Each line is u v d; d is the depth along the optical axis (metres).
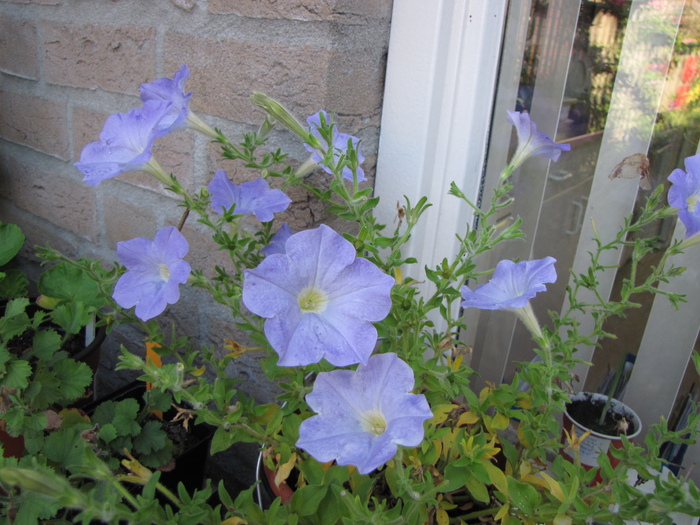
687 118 0.45
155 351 0.46
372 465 0.26
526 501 0.34
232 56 0.48
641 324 0.52
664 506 0.29
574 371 0.56
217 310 0.56
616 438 0.47
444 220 0.50
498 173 0.53
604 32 0.46
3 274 0.51
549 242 0.54
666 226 0.48
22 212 0.77
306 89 0.44
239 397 0.41
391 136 0.49
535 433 0.38
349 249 0.31
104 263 0.67
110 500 0.27
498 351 0.57
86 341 0.56
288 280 0.30
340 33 0.43
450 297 0.41
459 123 0.47
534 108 0.51
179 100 0.40
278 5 0.44
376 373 0.30
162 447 0.47
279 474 0.37
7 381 0.43
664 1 0.44
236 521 0.33
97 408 0.49
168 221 0.58
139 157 0.35
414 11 0.45
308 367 0.38
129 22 0.54
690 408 0.50
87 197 0.66
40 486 0.24
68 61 0.61
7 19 0.67
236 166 0.50
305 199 0.48
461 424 0.41
